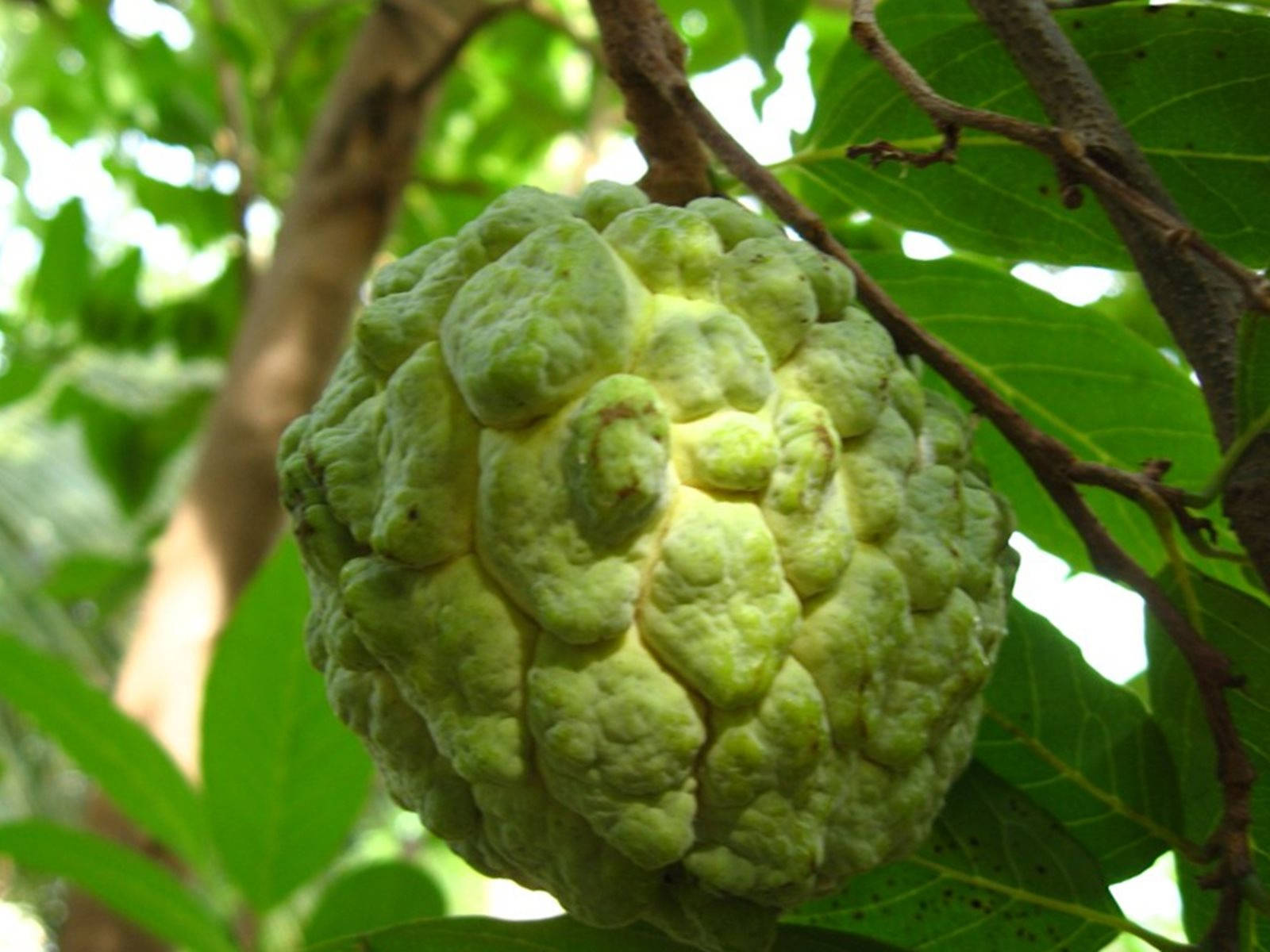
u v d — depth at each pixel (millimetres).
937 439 215
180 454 741
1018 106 271
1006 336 304
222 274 686
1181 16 253
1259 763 245
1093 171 214
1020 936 254
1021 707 263
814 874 202
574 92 776
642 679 194
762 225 215
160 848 421
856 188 283
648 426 191
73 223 653
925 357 233
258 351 514
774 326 204
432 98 546
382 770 222
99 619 669
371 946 245
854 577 200
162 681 469
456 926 242
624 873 204
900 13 306
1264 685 242
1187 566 240
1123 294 451
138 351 690
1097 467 229
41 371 670
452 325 204
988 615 217
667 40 257
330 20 724
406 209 699
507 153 784
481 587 200
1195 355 227
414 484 201
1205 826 253
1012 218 277
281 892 281
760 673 192
